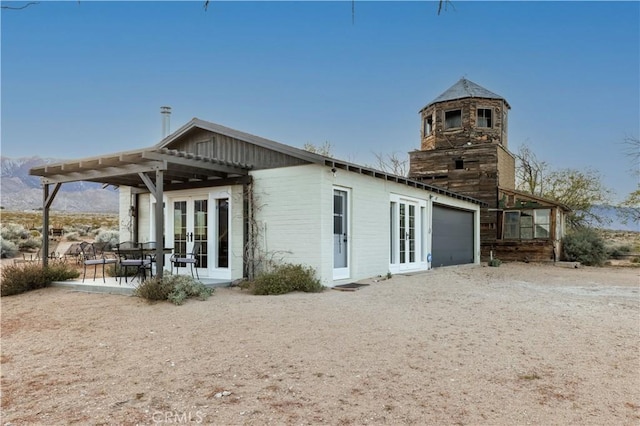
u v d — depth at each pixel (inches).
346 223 414.6
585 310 276.1
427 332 215.0
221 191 420.5
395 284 392.2
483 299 316.5
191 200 442.6
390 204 483.8
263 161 405.7
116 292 341.4
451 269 586.6
